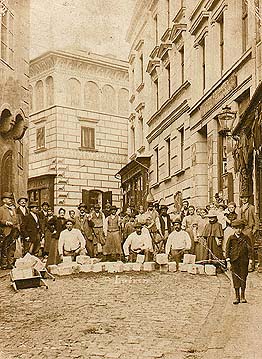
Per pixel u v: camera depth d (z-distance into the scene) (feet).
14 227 42.83
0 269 41.60
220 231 38.22
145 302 26.17
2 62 47.98
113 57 71.41
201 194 53.21
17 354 17.61
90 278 36.29
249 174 36.19
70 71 68.64
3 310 25.12
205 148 54.08
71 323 22.00
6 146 51.03
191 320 21.61
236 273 23.81
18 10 51.29
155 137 70.69
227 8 45.01
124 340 18.86
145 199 71.15
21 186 56.44
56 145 68.39
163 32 66.74
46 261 43.39
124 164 72.74
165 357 16.69
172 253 40.73
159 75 68.74
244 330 17.98
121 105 74.23
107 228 47.85
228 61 44.83
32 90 69.77
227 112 41.37
